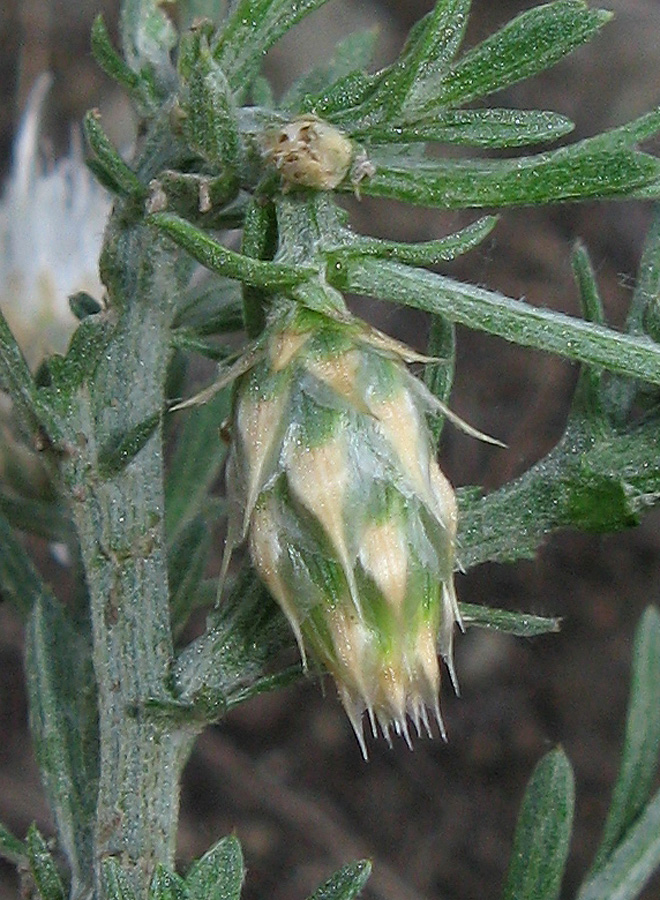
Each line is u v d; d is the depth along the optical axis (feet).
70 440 0.22
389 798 0.60
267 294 0.20
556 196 0.20
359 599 0.20
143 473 0.23
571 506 0.23
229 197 0.21
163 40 0.24
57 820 0.24
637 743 0.26
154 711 0.22
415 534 0.20
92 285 0.34
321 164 0.20
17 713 0.58
